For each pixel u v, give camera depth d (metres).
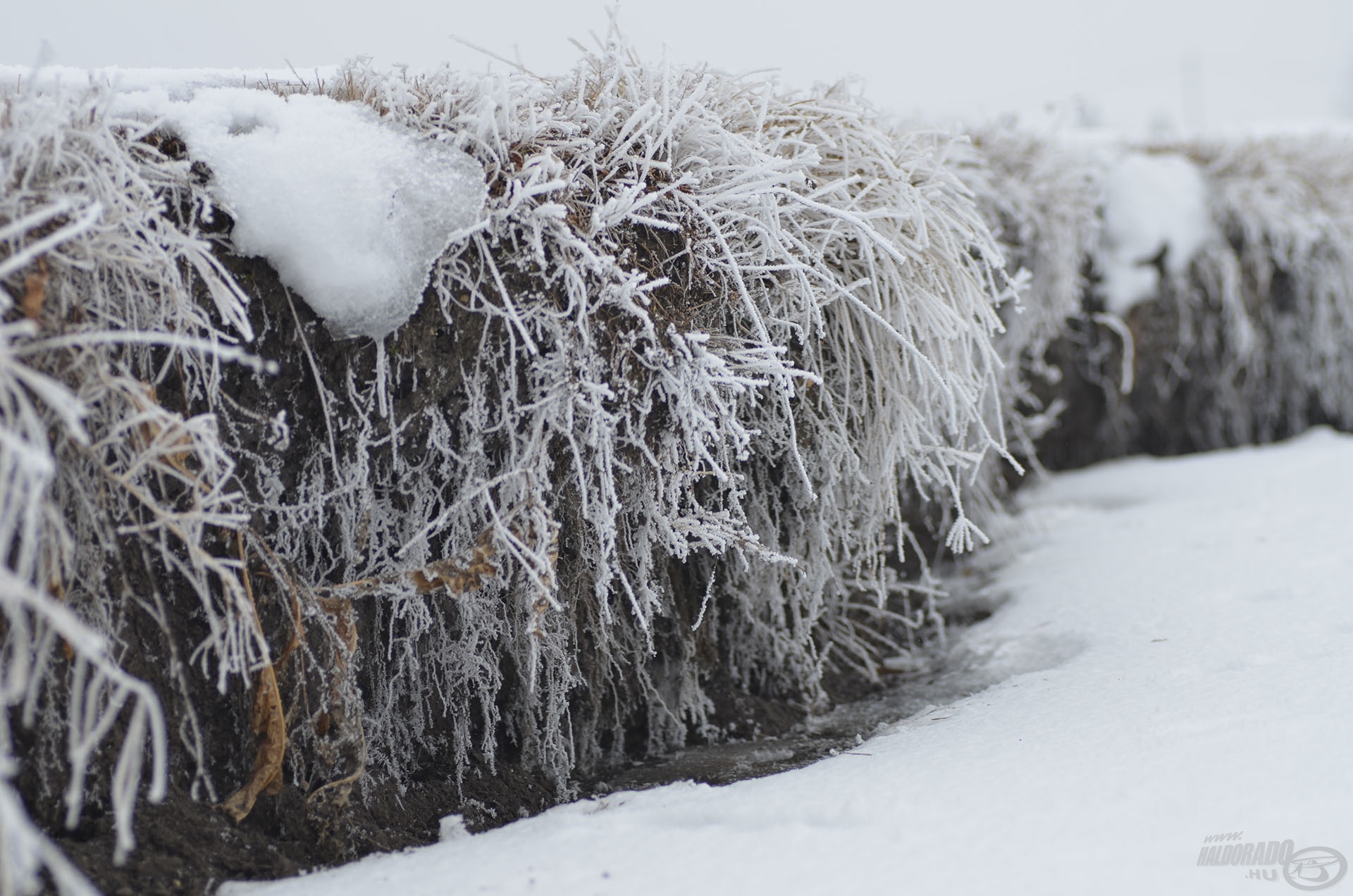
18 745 1.63
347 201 1.86
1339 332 5.47
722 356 2.18
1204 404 5.34
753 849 1.55
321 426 2.00
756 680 2.83
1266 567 2.96
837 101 2.60
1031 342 4.50
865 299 2.53
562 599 2.24
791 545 2.67
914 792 1.71
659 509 2.16
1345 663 2.10
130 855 1.63
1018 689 2.37
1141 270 5.07
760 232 2.18
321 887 1.61
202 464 1.79
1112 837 1.46
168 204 1.82
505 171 2.05
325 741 1.88
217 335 1.75
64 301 1.56
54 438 1.58
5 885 1.01
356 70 2.18
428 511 2.10
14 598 1.17
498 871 1.59
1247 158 5.46
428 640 2.20
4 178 1.51
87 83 1.85
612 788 2.23
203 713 1.86
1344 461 4.32
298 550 1.99
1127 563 3.29
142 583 1.77
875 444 2.65
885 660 3.09
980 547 3.90
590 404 1.98
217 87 2.08
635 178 2.13
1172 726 1.88
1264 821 1.47
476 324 2.04
